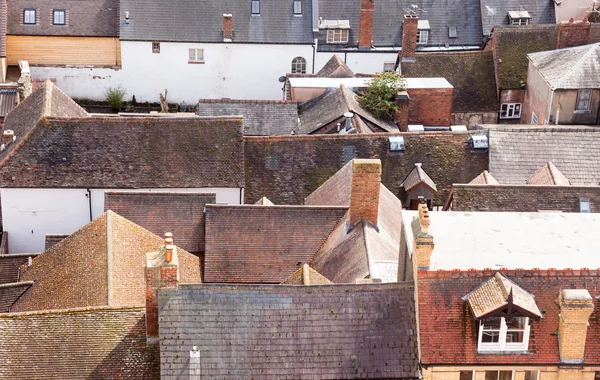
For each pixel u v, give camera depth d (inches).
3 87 4033.0
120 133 3511.3
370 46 4992.6
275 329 2049.7
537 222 2257.6
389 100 4128.9
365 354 2033.7
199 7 4901.6
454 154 3602.4
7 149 3560.5
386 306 2075.5
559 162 3553.2
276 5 4933.6
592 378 1989.4
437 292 2012.8
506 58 4589.1
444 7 5123.0
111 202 3100.4
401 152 3587.6
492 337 1990.7
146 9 4867.1
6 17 4685.0
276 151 3577.8
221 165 3496.6
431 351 1990.7
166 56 4881.9
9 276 2972.4
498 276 1995.6
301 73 4877.0
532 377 2007.9
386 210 2940.5
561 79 4082.2
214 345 2027.6
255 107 4047.7
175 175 3467.0
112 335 2226.9
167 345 2021.4
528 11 5113.2
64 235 3061.0
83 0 4953.3
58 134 3489.2
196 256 2950.3
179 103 4992.6
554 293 2010.3
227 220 2967.5
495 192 3095.5
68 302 2522.1
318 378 2012.8
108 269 2534.5
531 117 4443.9
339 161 3570.4
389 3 5098.4
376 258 2529.5
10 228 3486.7
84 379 2150.6
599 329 1991.9
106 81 4926.2
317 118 4005.9
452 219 2257.6
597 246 2162.9
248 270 2901.1
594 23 4530.0
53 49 4918.8
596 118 4101.9
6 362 2175.2
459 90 4606.3
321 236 2935.5
